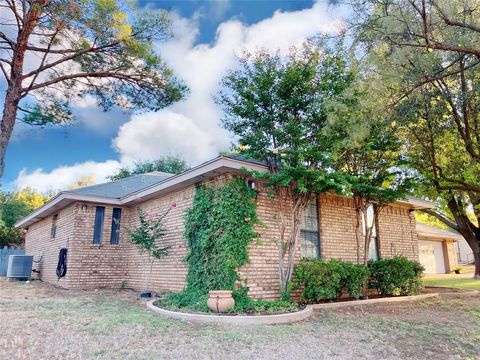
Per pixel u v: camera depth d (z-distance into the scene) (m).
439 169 12.18
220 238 8.57
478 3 6.76
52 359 4.21
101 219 13.30
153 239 10.80
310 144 8.36
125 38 8.83
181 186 10.52
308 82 8.59
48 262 15.35
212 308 7.55
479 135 10.46
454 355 5.04
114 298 9.95
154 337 5.45
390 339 5.83
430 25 6.61
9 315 6.84
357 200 10.91
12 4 8.15
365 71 7.41
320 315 7.73
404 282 10.98
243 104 9.13
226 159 8.38
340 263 9.64
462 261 37.47
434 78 7.39
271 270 9.04
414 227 14.89
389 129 9.59
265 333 5.91
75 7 7.98
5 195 29.58
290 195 9.09
